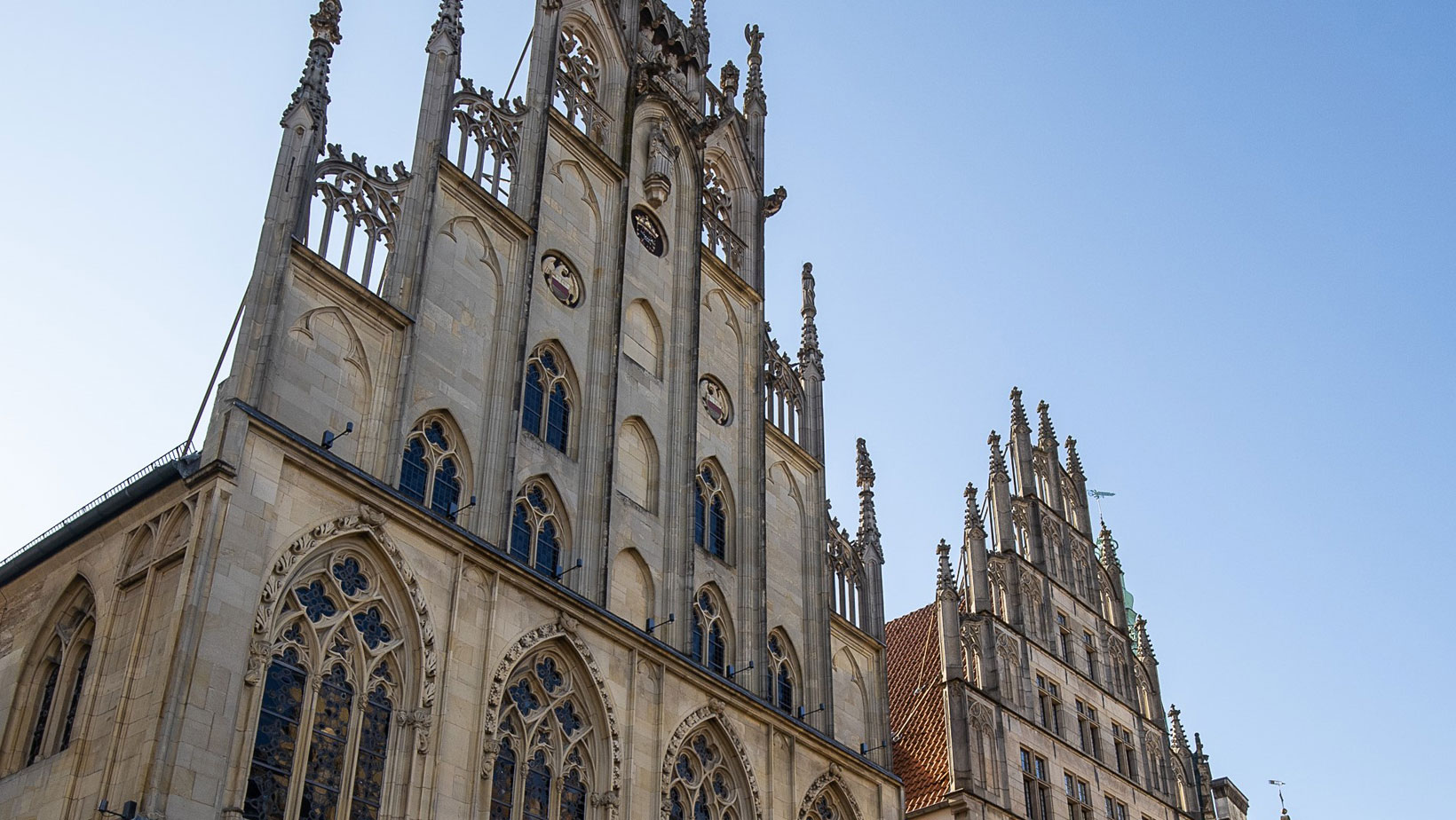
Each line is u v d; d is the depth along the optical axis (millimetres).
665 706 36438
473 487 34312
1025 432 64625
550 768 33062
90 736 26344
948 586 53406
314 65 34156
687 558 40219
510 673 32500
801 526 47094
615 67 46344
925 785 49688
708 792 37438
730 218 50281
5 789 27406
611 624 35562
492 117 39594
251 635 27203
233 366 29562
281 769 27234
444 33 38750
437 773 29719
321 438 31141
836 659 45875
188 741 25281
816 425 49281
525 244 38500
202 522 27172
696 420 42812
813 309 52125
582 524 37375
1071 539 64562
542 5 43344
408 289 34375
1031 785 52406
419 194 35812
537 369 38344
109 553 29516
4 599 31969
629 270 43375
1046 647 57969
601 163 43531
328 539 29469
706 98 51562
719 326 46969
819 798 41469
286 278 31453
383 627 30281
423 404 33875
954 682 51156
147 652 26531
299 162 32688
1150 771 61938
